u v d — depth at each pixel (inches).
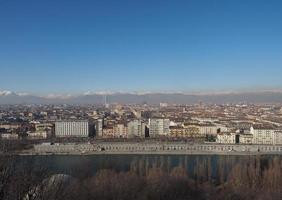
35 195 3932.1
